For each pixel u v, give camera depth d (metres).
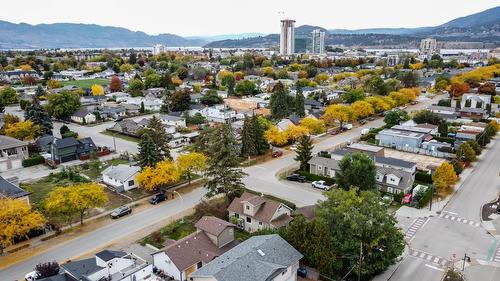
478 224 52.69
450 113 114.50
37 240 48.44
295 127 88.00
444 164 62.50
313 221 41.97
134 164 74.56
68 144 79.31
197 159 65.75
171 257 39.97
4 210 43.59
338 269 40.97
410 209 57.41
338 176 59.25
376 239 39.25
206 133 85.38
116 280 39.34
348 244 40.03
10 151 76.56
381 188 63.41
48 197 54.19
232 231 45.97
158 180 59.03
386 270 42.47
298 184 67.12
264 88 176.00
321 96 144.62
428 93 163.50
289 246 39.97
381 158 70.88
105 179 67.56
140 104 133.25
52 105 115.38
